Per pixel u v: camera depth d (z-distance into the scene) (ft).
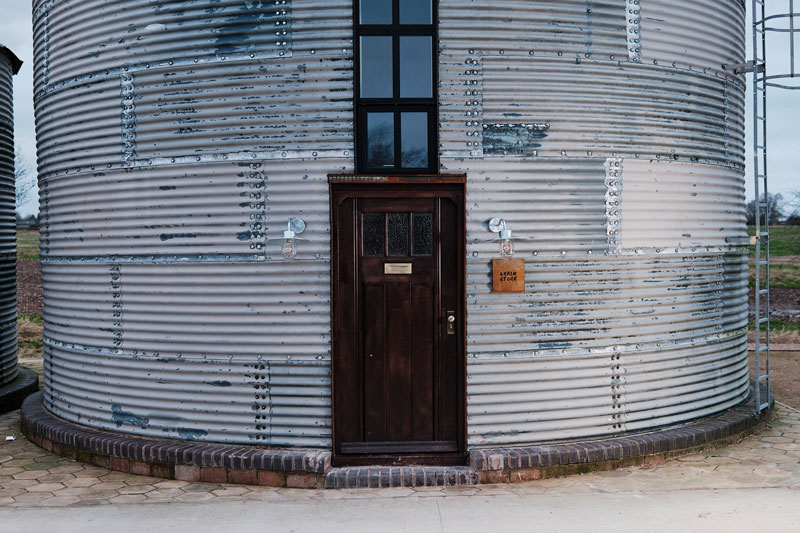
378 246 19.34
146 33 20.34
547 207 19.53
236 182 19.49
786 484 18.01
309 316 19.17
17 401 29.66
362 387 19.30
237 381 19.52
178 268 19.99
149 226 20.31
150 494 18.06
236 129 19.52
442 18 19.16
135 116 20.49
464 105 19.25
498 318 19.33
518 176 19.40
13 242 31.78
